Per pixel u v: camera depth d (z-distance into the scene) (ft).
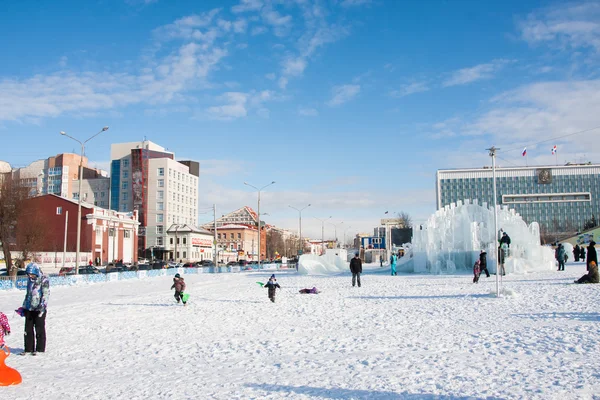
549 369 28.43
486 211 145.79
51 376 31.40
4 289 116.67
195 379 29.55
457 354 33.42
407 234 336.08
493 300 64.85
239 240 485.97
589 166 521.24
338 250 223.30
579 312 50.62
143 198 392.27
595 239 235.61
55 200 266.57
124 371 32.45
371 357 33.58
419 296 75.72
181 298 73.56
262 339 42.55
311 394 25.27
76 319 59.36
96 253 265.34
